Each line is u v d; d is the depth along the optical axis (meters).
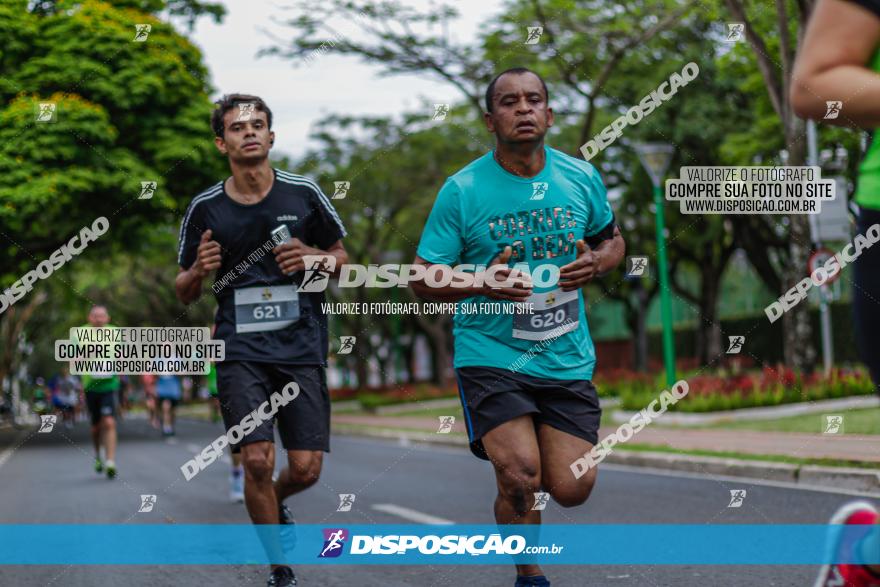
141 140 18.41
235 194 4.47
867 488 7.28
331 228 4.60
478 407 3.89
